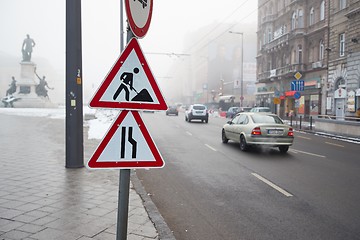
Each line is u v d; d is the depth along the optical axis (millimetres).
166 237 4348
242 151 12906
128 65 3021
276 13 46031
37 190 6305
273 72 44594
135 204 5676
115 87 2982
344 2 31125
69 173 7738
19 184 6707
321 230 4902
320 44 35469
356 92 27766
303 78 38625
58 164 8766
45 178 7242
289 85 41406
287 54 41719
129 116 3053
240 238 4598
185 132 20812
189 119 31828
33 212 5086
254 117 13219
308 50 37719
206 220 5289
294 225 5094
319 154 12508
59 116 31609
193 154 12109
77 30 8070
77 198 5840
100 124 22000
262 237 4637
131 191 6566
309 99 37094
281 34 43875
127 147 3043
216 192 6961
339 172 9094
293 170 9320
